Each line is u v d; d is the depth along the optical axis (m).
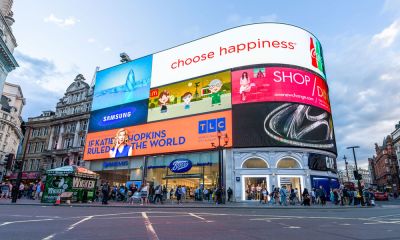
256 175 27.42
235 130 28.97
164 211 14.12
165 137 33.59
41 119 52.78
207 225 8.30
